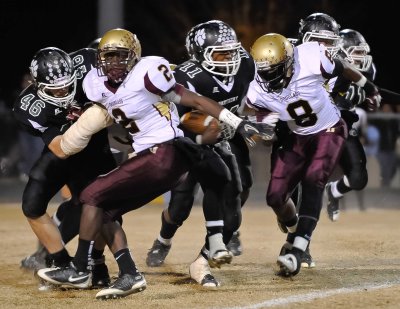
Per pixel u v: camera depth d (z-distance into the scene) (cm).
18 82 6819
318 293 1991
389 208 4469
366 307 1822
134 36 1942
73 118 2047
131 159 1914
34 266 2300
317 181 2145
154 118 1900
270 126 1870
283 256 2105
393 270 2317
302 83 2119
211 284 2109
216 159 2039
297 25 6844
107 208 1953
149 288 2103
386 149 4656
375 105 2328
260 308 1838
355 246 2845
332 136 2192
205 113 1898
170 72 1883
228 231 2162
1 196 4741
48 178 2078
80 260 1972
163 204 4578
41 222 2094
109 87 1897
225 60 2036
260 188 4647
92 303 1928
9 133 4938
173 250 2823
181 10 6881
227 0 6906
